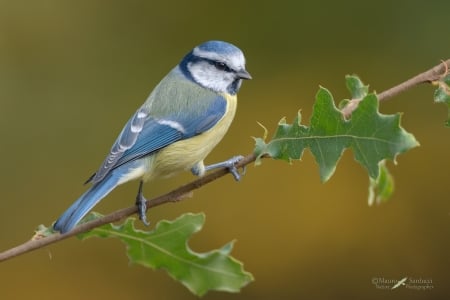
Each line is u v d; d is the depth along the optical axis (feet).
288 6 43.32
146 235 17.19
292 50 43.24
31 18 42.83
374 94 15.52
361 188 39.65
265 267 38.99
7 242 38.27
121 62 43.19
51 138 40.81
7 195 39.09
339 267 38.86
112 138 41.19
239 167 18.24
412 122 40.42
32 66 42.37
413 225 38.73
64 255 38.52
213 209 39.73
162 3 44.01
